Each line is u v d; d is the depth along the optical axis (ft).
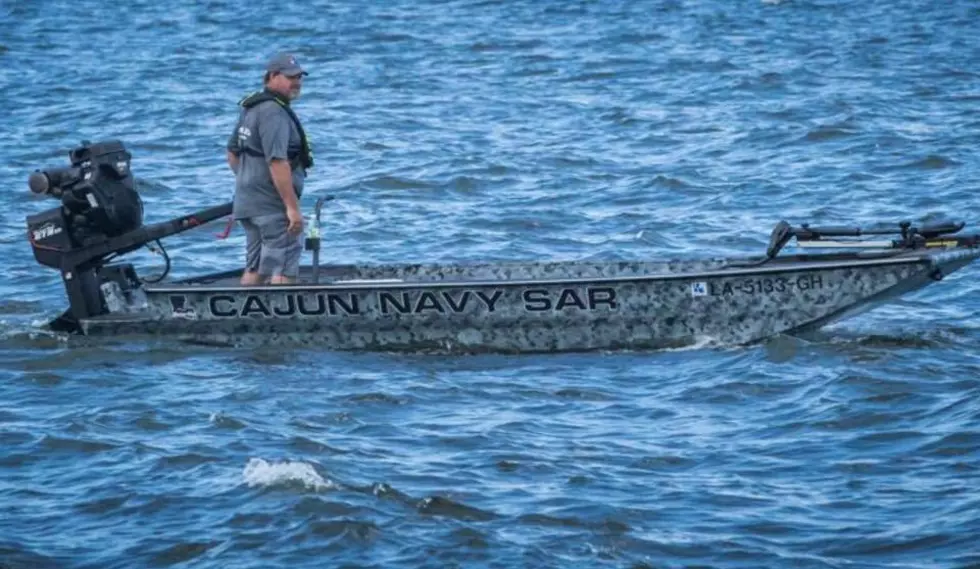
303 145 147.33
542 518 106.83
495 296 146.41
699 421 127.54
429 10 438.81
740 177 238.27
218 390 135.95
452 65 352.49
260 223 148.77
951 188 227.20
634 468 116.78
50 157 259.80
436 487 112.27
